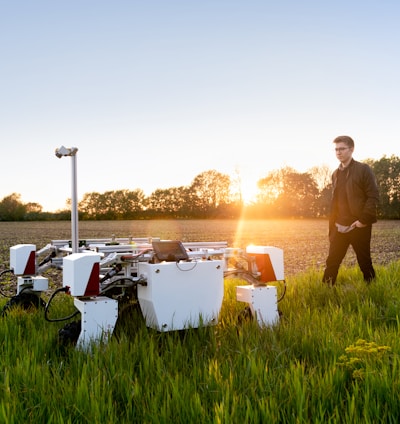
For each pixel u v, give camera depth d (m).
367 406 3.15
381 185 73.94
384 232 35.91
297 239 30.25
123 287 5.30
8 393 3.33
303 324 5.31
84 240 6.36
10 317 5.54
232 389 3.41
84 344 4.46
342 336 4.80
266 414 3.02
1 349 4.45
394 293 6.97
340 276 9.02
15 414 3.08
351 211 7.80
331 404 3.26
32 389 3.42
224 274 5.56
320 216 80.44
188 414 3.06
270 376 3.62
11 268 6.61
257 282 5.71
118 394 3.48
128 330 5.19
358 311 6.01
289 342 4.59
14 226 53.19
